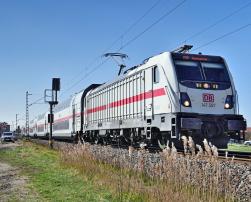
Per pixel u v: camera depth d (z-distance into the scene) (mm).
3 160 28078
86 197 12633
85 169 18250
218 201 10008
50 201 12336
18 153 34812
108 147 20578
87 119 34719
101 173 16422
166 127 18719
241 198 10430
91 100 33469
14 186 15680
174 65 18891
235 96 19281
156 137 20312
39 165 23125
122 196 12266
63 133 47531
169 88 18641
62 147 30375
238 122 18766
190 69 19016
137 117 22156
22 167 22688
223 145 18641
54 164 22844
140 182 12938
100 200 12117
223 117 18703
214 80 19125
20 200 12641
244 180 10648
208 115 18469
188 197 10469
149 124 20531
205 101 18672
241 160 13828
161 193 11164
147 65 21016
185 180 11180
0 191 14547
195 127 17781
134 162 16312
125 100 24297
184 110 18266
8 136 76750
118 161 18062
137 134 22344
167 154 11664
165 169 11984
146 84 20984
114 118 26453
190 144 10547
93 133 32938
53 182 16094
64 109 47875
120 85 25375
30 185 15625
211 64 19516
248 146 47938
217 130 18484
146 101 20953
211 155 10094
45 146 44281
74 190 13984
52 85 38250
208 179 10719
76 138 39719
